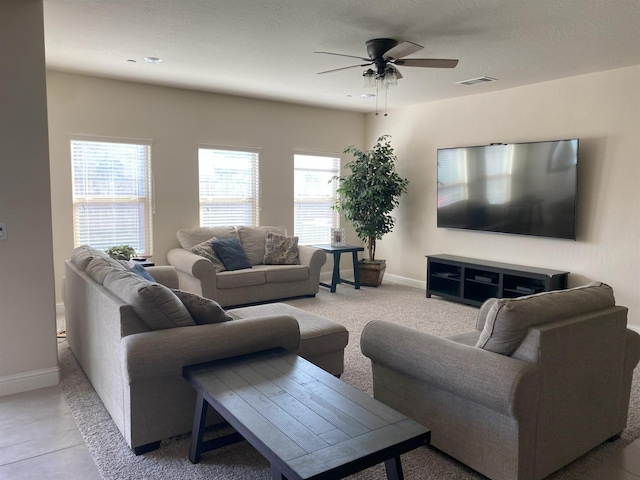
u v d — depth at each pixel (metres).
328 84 5.34
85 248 3.75
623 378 2.54
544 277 4.73
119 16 3.31
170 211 5.68
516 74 4.76
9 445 2.46
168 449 2.43
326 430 1.75
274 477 1.63
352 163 6.61
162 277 4.17
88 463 2.30
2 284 3.03
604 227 4.67
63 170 4.98
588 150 4.75
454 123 6.07
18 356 3.10
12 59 2.97
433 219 6.43
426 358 2.26
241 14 3.26
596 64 4.37
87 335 3.13
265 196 6.46
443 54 4.09
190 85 5.46
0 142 2.97
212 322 2.61
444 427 2.30
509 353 2.10
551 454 2.17
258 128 6.29
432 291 5.89
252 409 1.92
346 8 3.15
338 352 3.27
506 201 5.39
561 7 3.07
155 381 2.36
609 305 2.46
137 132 5.39
